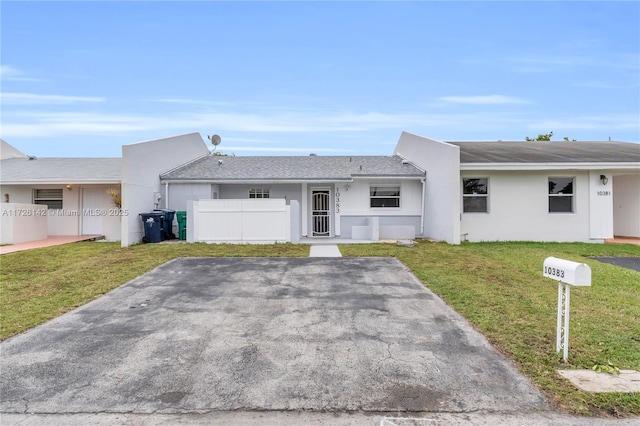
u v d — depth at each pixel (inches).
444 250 436.8
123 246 479.8
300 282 294.2
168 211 541.6
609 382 138.1
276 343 177.5
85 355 164.2
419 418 118.4
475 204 534.6
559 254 406.9
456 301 238.7
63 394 132.3
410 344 175.5
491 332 186.9
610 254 415.2
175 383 140.2
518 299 240.5
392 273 322.7
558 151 594.9
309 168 628.1
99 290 268.1
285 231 507.5
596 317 205.8
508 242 516.1
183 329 195.6
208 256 401.1
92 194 641.6
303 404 126.3
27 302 239.1
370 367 152.6
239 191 599.2
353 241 527.2
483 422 116.0
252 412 122.0
